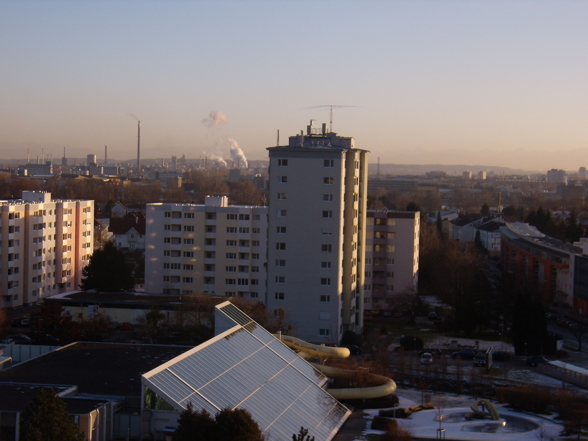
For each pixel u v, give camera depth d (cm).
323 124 14238
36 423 5462
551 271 18900
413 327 15062
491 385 10269
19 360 9406
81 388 7356
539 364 11262
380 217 16650
